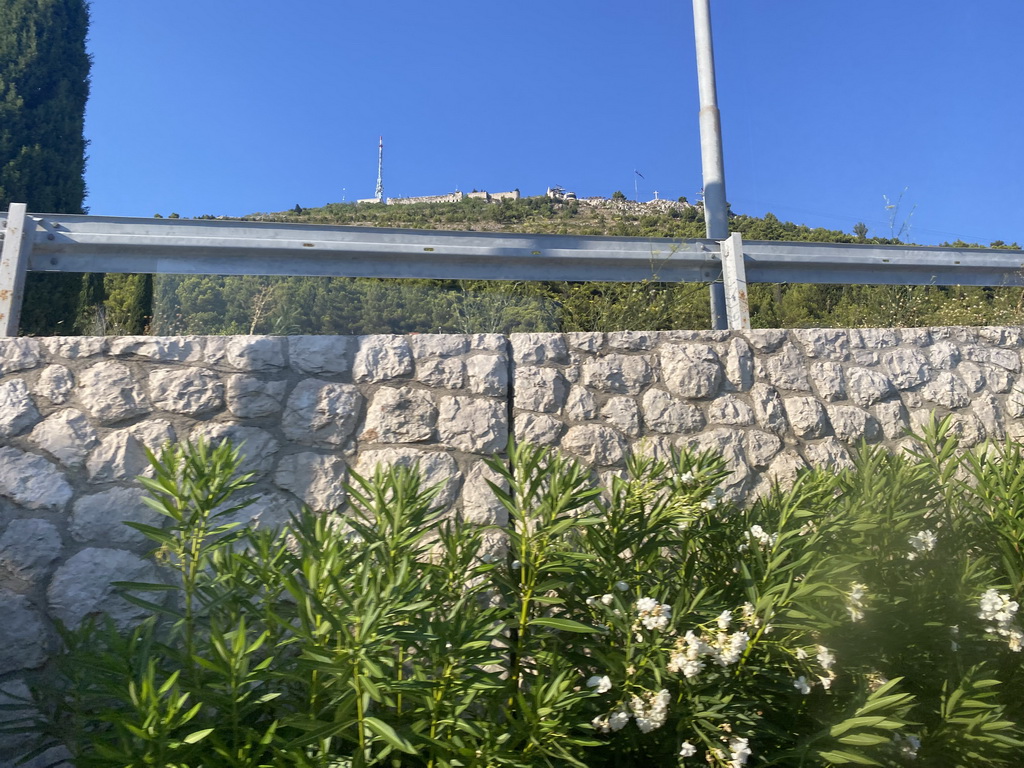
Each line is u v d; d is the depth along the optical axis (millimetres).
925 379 5422
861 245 6203
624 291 6383
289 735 2396
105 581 3736
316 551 2275
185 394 4059
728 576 3174
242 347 4191
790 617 2723
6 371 3896
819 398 5137
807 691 2748
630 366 4801
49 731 2803
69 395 3926
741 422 4914
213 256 4910
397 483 2715
